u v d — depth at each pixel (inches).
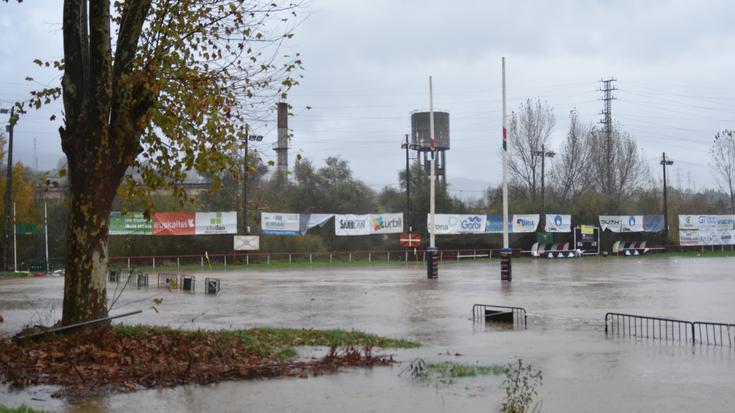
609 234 2687.0
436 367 451.8
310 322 722.8
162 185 530.9
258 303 924.0
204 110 470.6
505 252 1282.0
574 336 618.8
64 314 490.3
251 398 357.1
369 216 2098.9
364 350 516.7
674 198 3563.0
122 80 475.5
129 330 518.0
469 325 700.7
